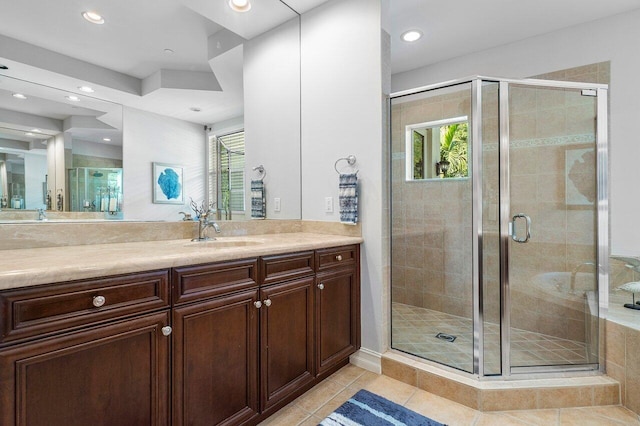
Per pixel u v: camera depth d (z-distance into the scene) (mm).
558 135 2191
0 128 1284
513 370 1784
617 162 2250
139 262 1018
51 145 1409
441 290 2291
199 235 1834
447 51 2828
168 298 1110
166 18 1777
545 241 2258
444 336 2160
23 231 1320
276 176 2295
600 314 1866
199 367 1198
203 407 1212
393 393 1754
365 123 2029
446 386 1714
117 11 1607
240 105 2119
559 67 2473
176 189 1827
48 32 1411
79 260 1013
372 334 2029
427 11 2248
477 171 1928
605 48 2293
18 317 806
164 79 1783
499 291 1846
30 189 1352
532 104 2240
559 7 2193
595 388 1651
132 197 1654
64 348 877
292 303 1599
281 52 2303
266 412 1476
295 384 1607
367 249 2043
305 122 2342
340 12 2129
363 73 2027
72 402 898
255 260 1414
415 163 2230
